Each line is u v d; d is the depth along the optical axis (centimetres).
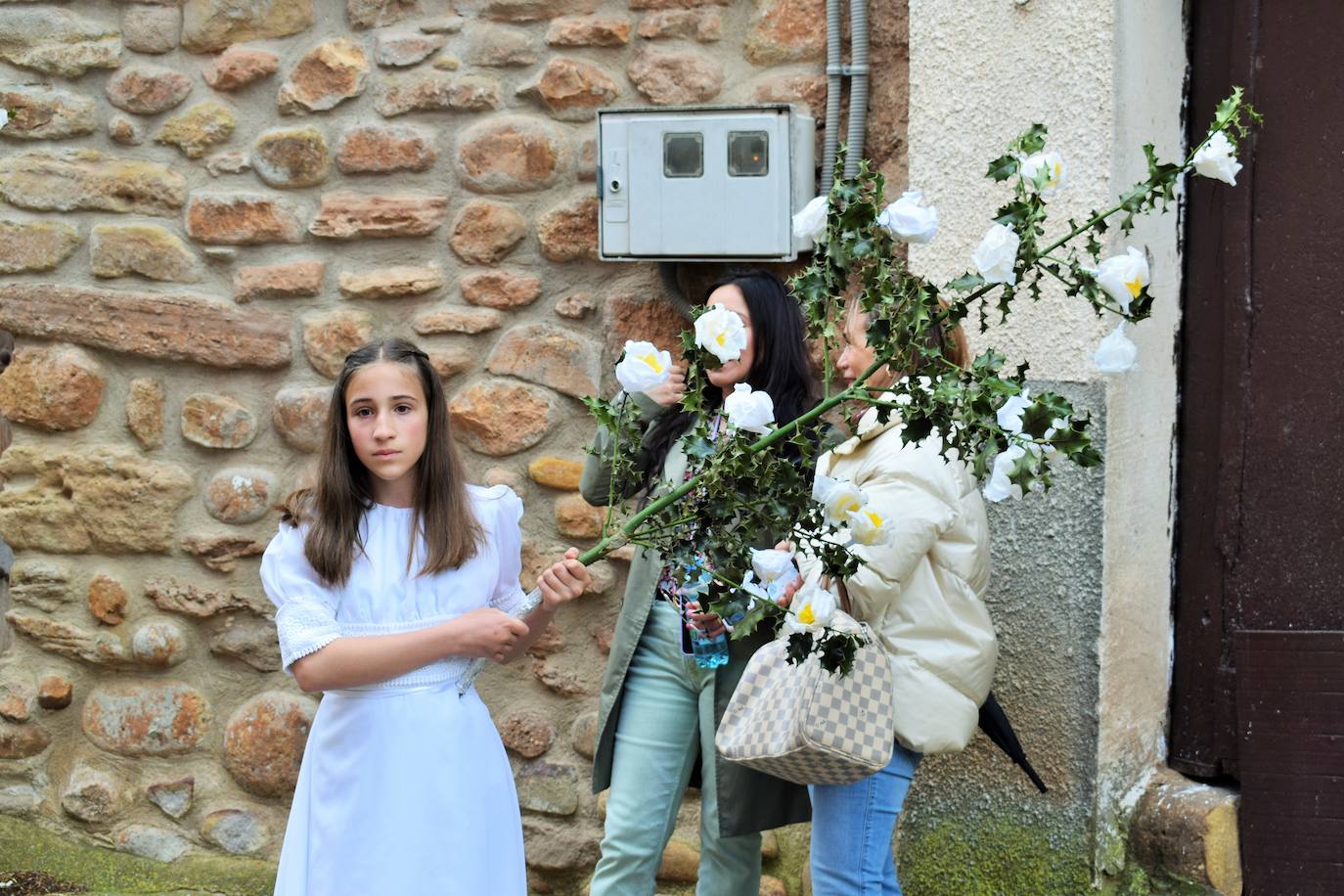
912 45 324
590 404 212
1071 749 311
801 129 339
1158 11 312
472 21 368
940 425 185
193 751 388
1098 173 300
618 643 307
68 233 387
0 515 392
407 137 371
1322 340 314
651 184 342
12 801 396
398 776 240
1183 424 333
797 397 301
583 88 362
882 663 259
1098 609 306
